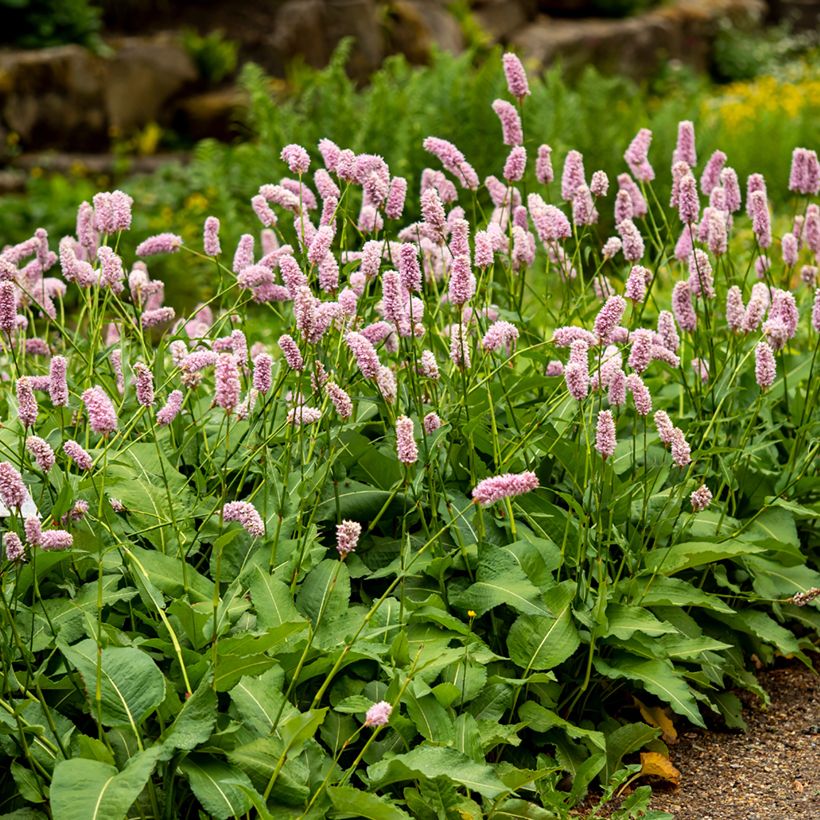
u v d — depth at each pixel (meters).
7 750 3.83
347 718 4.26
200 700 3.80
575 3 24.77
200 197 13.71
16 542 3.73
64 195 15.05
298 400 4.78
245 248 5.32
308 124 11.91
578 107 12.89
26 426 4.04
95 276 5.32
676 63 24.61
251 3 20.59
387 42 20.91
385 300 4.69
